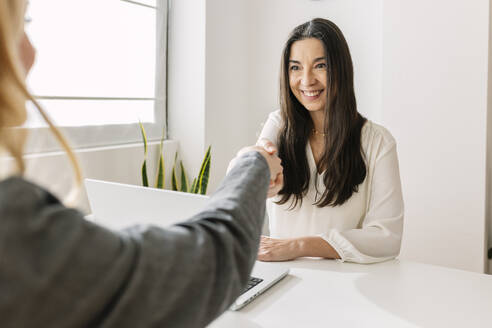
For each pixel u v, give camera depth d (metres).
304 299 1.12
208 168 2.57
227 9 3.02
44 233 0.38
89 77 2.41
